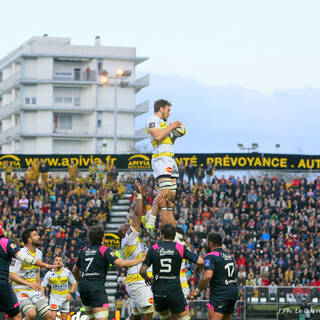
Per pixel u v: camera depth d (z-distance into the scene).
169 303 36.84
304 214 113.56
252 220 111.94
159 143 40.62
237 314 90.81
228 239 106.19
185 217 113.56
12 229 110.62
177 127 40.34
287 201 116.75
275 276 98.44
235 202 118.25
